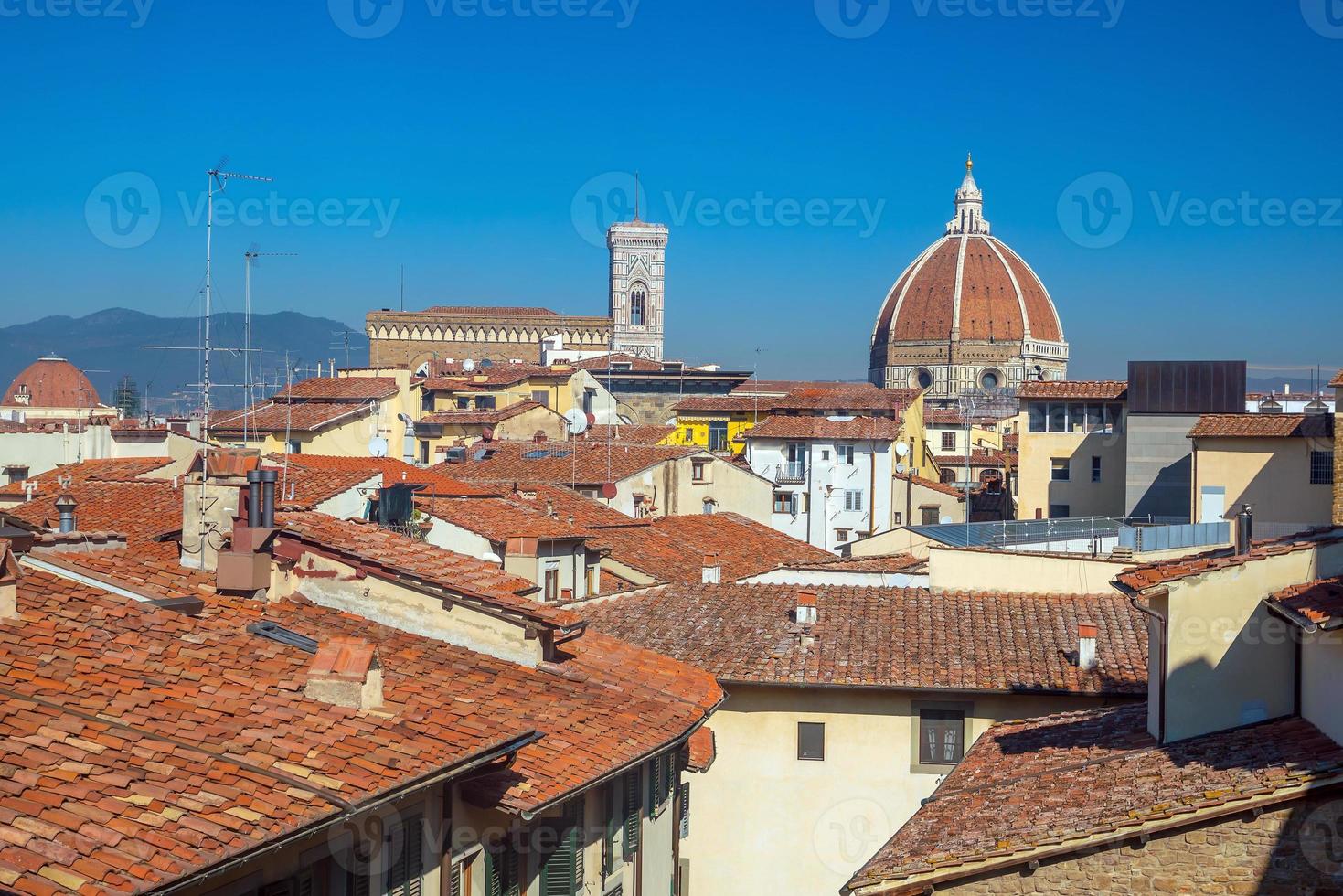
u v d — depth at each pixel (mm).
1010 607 44406
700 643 42125
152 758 16875
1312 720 25703
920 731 39188
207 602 23781
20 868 13766
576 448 89938
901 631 42344
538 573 46875
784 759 39656
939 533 60000
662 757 30109
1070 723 32688
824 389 132500
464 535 46219
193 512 28438
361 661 20438
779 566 53406
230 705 19172
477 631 26891
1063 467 110500
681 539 67000
